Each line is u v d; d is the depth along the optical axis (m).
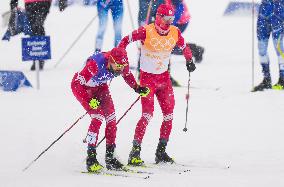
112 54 18.88
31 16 37.34
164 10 20.08
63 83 34.12
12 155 21.19
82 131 24.52
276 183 17.34
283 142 22.73
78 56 42.12
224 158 20.95
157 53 20.44
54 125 25.33
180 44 21.16
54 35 48.34
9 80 32.41
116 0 35.75
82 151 21.91
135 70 36.84
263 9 31.22
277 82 33.00
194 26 51.72
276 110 27.53
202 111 27.59
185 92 31.44
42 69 38.19
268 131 24.28
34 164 20.19
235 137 23.56
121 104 28.86
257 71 37.09
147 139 23.48
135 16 53.69
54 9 57.84
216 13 57.34
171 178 18.22
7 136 23.55
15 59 41.66
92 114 19.36
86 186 17.16
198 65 39.09
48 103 29.25
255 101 29.25
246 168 19.62
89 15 55.50
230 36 48.03
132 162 20.22
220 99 29.88
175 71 37.25
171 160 20.52
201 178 18.12
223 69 37.78
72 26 51.44
